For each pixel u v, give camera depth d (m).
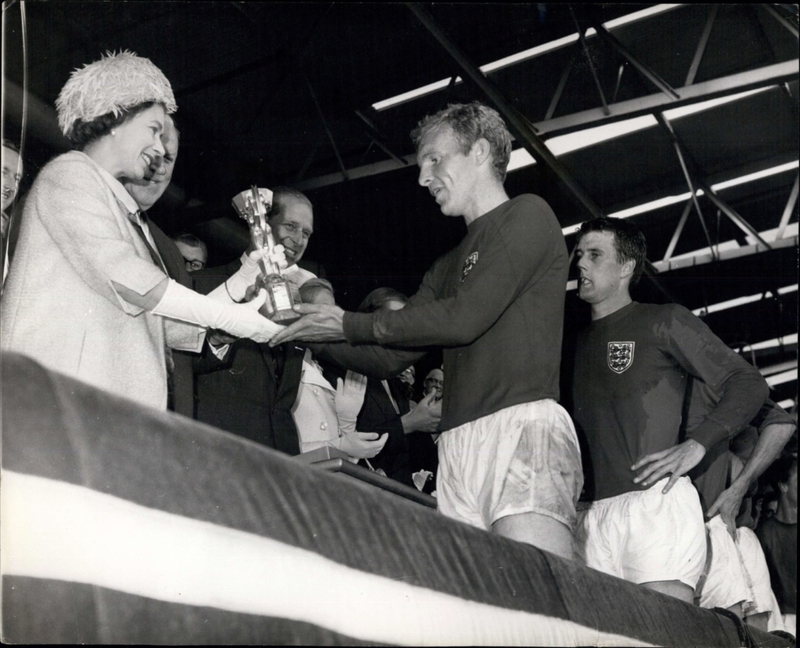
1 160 2.46
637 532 2.90
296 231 3.14
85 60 4.74
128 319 2.05
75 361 1.93
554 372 2.18
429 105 6.45
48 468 1.28
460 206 2.37
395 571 1.51
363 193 6.32
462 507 2.18
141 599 1.31
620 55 6.55
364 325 2.25
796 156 7.34
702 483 3.30
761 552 3.77
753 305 7.91
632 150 7.24
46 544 1.28
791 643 3.31
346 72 6.09
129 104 2.21
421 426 3.27
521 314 2.17
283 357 2.73
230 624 1.33
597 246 3.19
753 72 6.50
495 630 1.62
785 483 4.23
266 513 1.40
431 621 1.52
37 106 4.18
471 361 2.20
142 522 1.31
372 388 3.24
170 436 1.35
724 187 7.57
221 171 5.73
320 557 1.43
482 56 6.40
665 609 2.27
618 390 3.07
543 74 6.68
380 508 1.55
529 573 1.80
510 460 2.09
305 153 6.08
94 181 2.10
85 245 2.01
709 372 3.01
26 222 2.04
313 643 1.39
